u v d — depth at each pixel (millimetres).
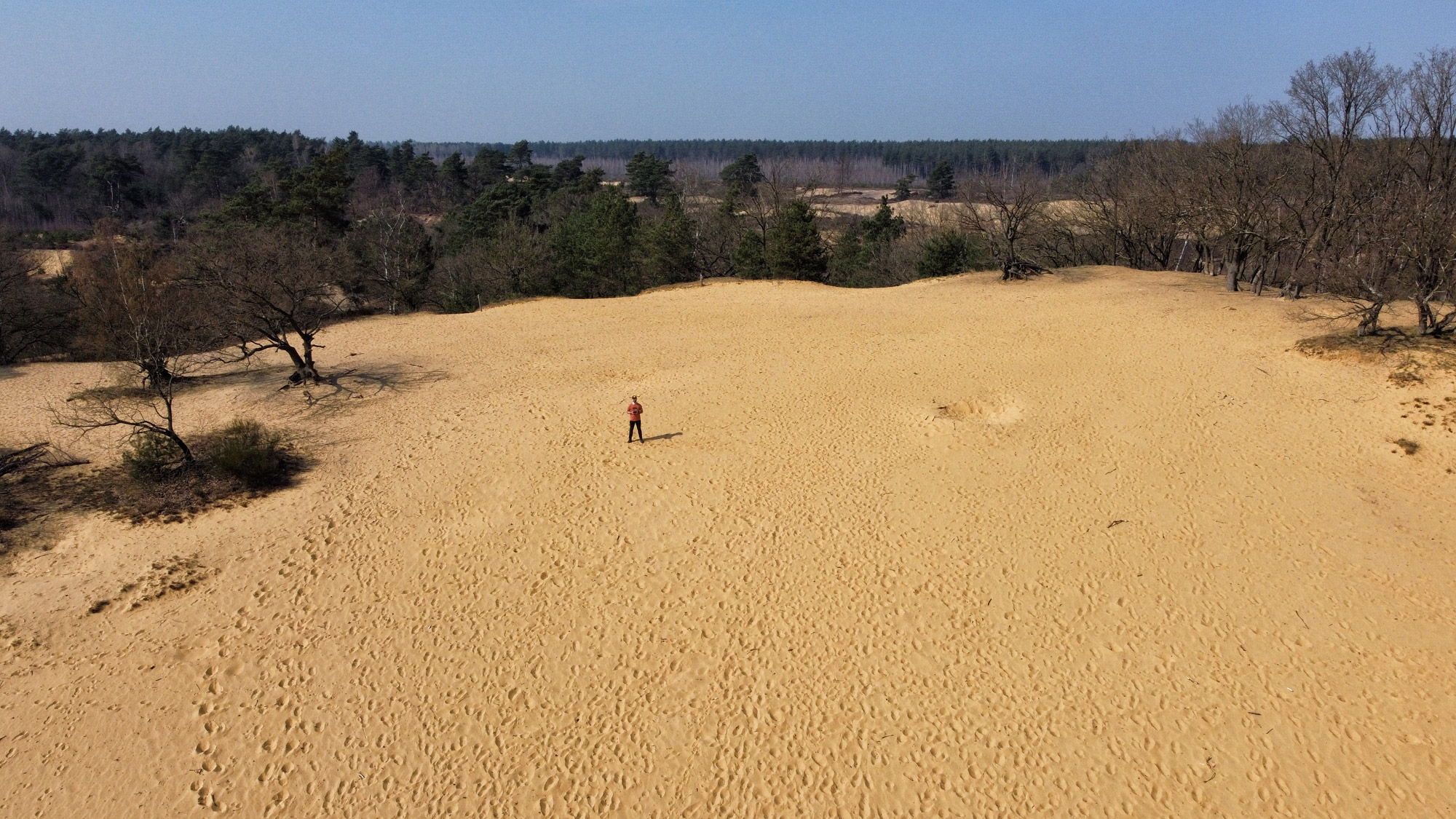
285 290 34625
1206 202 44875
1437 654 17719
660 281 63719
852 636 19328
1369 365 29672
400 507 24844
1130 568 20938
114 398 34281
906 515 23609
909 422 28906
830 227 99688
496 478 26203
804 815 15359
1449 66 36844
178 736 17250
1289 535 21672
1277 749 15992
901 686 17922
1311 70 40500
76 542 23234
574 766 16469
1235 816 14883
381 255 63906
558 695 18078
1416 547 20922
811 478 25688
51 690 18297
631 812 15578
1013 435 27594
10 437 30203
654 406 31516
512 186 81812
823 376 33812
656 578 21438
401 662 19016
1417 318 34156
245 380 36688
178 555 22688
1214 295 42906
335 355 40406
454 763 16609
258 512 24719
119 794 16094
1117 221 58719
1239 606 19469
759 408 30875
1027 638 19000
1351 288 32625
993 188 54375
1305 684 17297
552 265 63344
